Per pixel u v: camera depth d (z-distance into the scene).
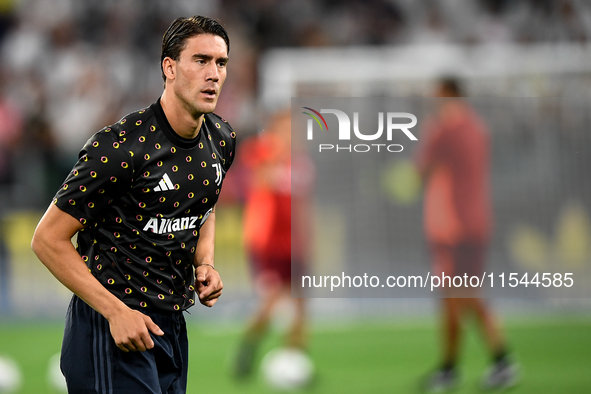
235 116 40.06
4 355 23.67
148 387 9.34
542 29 40.88
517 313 29.05
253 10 43.75
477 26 42.00
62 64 42.41
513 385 19.25
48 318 30.12
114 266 9.32
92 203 8.93
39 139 37.19
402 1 43.22
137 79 42.50
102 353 9.37
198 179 9.53
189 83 9.04
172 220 9.44
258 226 21.20
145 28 43.66
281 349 24.36
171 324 9.74
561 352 22.80
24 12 44.03
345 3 43.62
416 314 29.05
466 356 22.64
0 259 31.50
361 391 19.31
